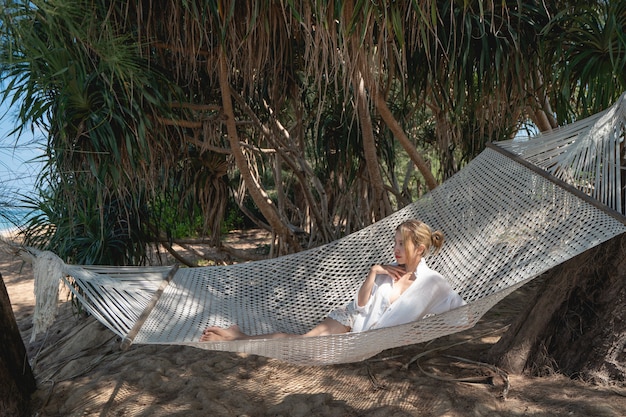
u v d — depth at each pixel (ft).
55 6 9.14
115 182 11.02
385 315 8.56
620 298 8.63
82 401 9.72
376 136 16.39
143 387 10.02
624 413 7.70
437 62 12.25
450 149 16.78
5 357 9.93
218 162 15.80
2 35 9.02
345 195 17.70
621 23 11.23
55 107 10.75
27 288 24.23
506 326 11.72
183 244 17.65
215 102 14.92
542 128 14.76
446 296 8.52
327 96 15.49
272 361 10.85
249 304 9.69
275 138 16.20
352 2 10.04
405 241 8.84
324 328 8.93
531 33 12.09
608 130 8.03
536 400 8.38
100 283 7.99
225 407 9.09
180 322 8.31
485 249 8.86
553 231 7.79
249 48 11.34
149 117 11.58
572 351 9.02
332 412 8.70
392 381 9.43
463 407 8.36
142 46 12.23
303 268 10.44
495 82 11.76
